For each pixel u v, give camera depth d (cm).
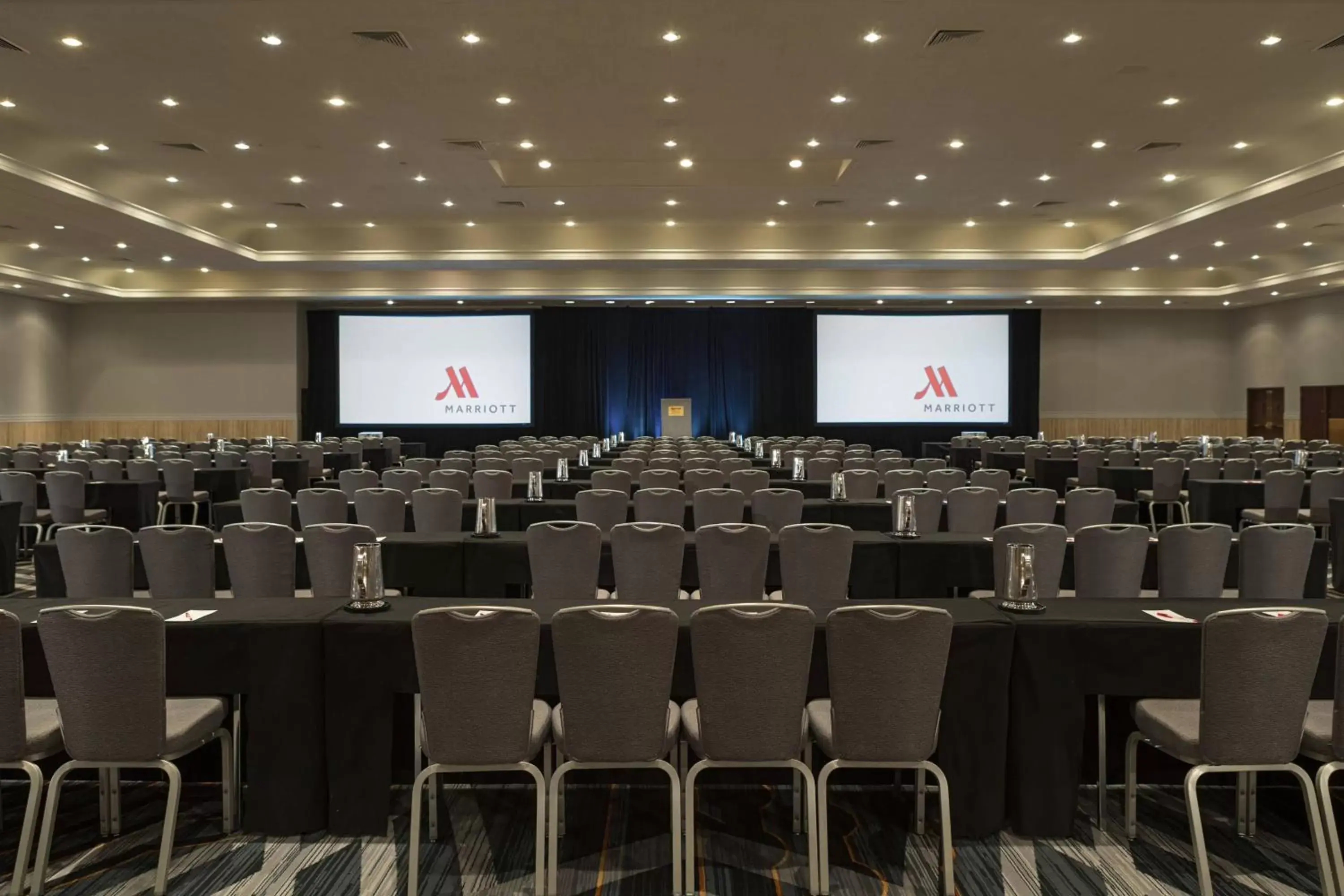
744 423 2277
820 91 962
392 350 2184
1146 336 2334
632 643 294
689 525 765
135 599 391
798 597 483
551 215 1590
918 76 917
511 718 298
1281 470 1020
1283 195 1175
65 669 302
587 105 1006
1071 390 2334
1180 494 1116
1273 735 298
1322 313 2058
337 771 351
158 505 1058
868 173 1300
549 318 2248
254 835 355
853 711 304
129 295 2050
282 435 2155
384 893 314
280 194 1420
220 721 347
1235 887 320
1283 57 865
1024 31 805
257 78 917
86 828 363
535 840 353
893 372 2220
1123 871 330
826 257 1708
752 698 301
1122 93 967
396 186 1370
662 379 2270
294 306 2150
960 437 1809
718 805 384
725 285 2067
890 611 304
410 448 1941
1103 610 370
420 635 292
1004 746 348
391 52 852
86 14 765
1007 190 1398
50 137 1120
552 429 2252
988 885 320
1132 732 374
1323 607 375
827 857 315
